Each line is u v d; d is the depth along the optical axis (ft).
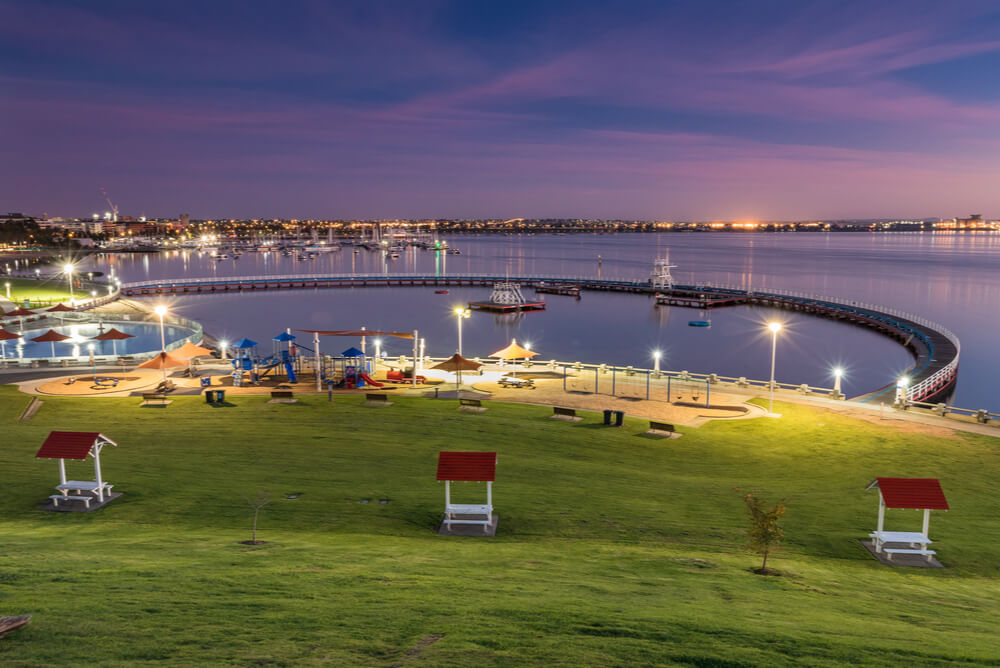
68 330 299.38
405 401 150.51
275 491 86.53
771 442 122.62
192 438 114.93
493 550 66.54
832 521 82.84
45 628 38.86
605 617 45.14
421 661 36.47
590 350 355.15
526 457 108.58
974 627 49.49
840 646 41.81
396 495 86.58
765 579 60.29
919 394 200.75
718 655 39.17
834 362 317.22
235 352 264.31
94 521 73.72
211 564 55.98
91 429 120.06
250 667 34.83
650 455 113.29
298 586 50.34
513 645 39.40
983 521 85.10
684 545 72.23
